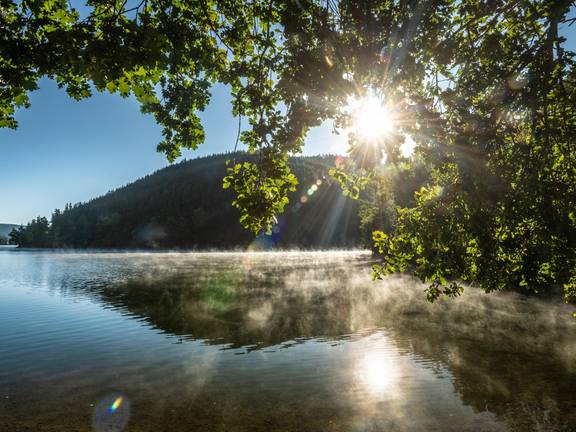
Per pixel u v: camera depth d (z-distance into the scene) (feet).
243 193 25.79
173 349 53.42
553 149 23.63
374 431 30.50
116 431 30.60
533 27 24.20
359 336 59.62
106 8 20.31
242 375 43.04
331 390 38.58
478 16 24.44
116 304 90.63
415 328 64.90
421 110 24.77
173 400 36.50
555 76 22.00
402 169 27.17
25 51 17.03
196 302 92.63
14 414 33.65
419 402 35.63
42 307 87.25
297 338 58.75
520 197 22.86
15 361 48.55
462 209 26.32
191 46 24.07
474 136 23.88
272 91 25.73
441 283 31.01
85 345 55.67
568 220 21.91
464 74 25.99
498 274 29.58
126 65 18.49
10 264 256.52
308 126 26.02
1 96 20.33
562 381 40.27
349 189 29.71
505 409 33.91
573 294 29.94
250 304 89.20
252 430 30.76
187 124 27.27
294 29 22.91
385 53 22.81
